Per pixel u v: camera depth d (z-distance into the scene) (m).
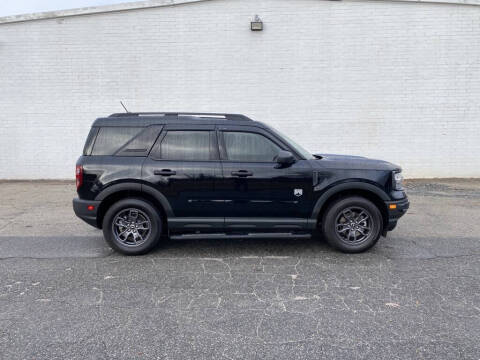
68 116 10.38
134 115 4.86
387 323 2.99
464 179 10.27
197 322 3.02
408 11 9.85
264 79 10.20
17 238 5.43
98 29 10.11
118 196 4.74
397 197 4.67
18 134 10.45
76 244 5.14
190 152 4.63
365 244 4.66
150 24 10.08
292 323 3.00
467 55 9.93
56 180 10.59
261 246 5.07
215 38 10.09
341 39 10.01
